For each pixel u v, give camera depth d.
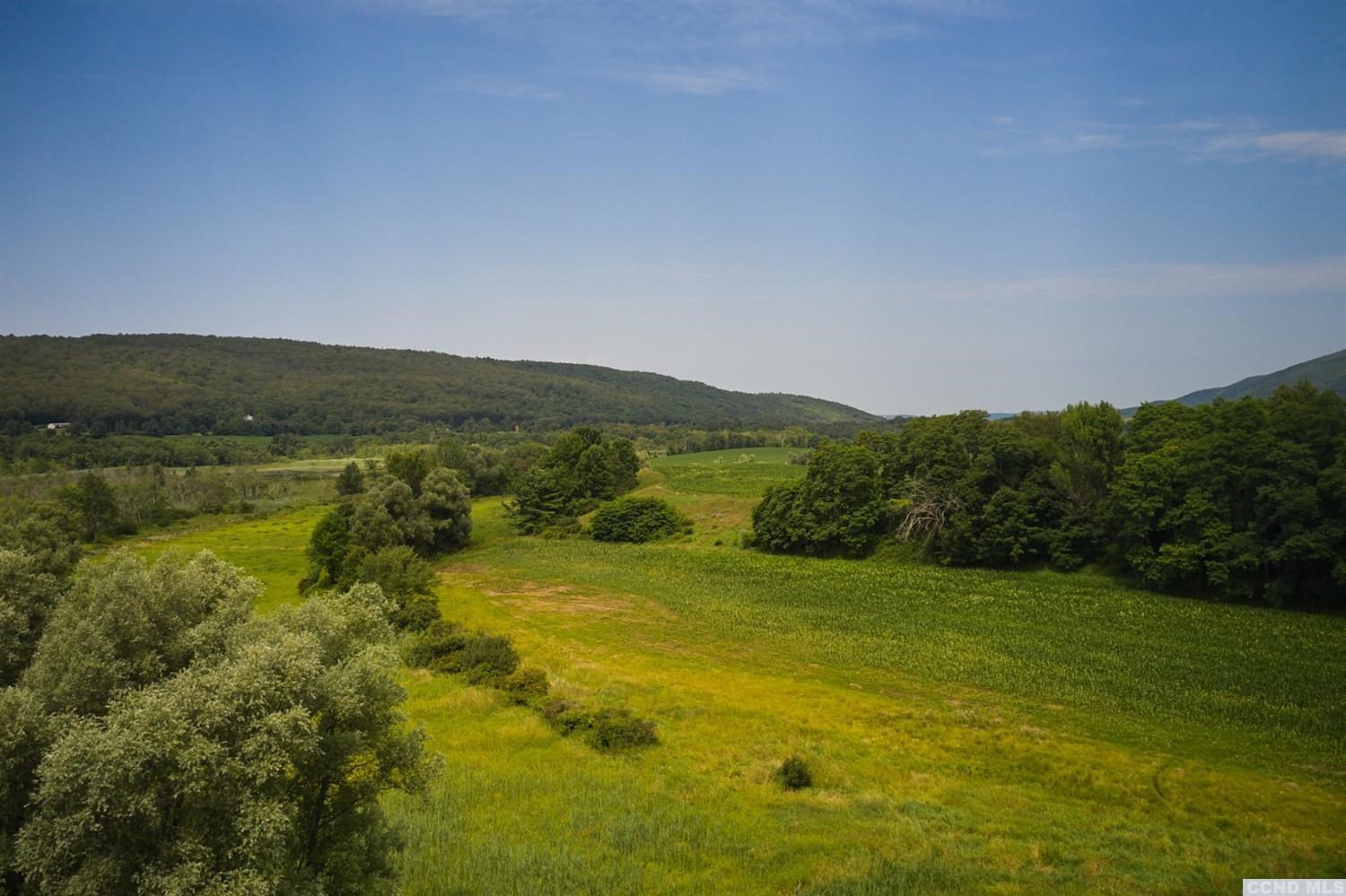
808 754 34.22
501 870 22.39
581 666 48.94
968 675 47.97
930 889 21.84
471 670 46.12
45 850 13.76
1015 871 23.22
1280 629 53.81
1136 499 66.50
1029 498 78.19
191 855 14.12
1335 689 42.22
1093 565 73.94
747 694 43.78
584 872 22.62
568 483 127.25
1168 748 35.66
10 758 15.16
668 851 24.28
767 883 22.31
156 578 19.84
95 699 17.28
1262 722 38.31
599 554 101.69
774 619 64.44
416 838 24.16
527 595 77.25
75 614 18.95
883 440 112.25
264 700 15.39
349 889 17.39
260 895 13.94
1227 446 63.81
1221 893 22.02
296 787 17.14
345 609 20.91
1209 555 62.50
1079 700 42.75
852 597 70.81
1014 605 64.56
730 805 28.48
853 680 48.03
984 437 88.81
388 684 18.03
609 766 32.41
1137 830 26.83
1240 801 29.25
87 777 13.63
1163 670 46.50
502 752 33.81
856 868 23.05
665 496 131.12
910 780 31.66
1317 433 61.00
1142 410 80.19
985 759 34.03
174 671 18.52
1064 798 30.09
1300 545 57.16
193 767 14.16
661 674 48.12
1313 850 25.16
